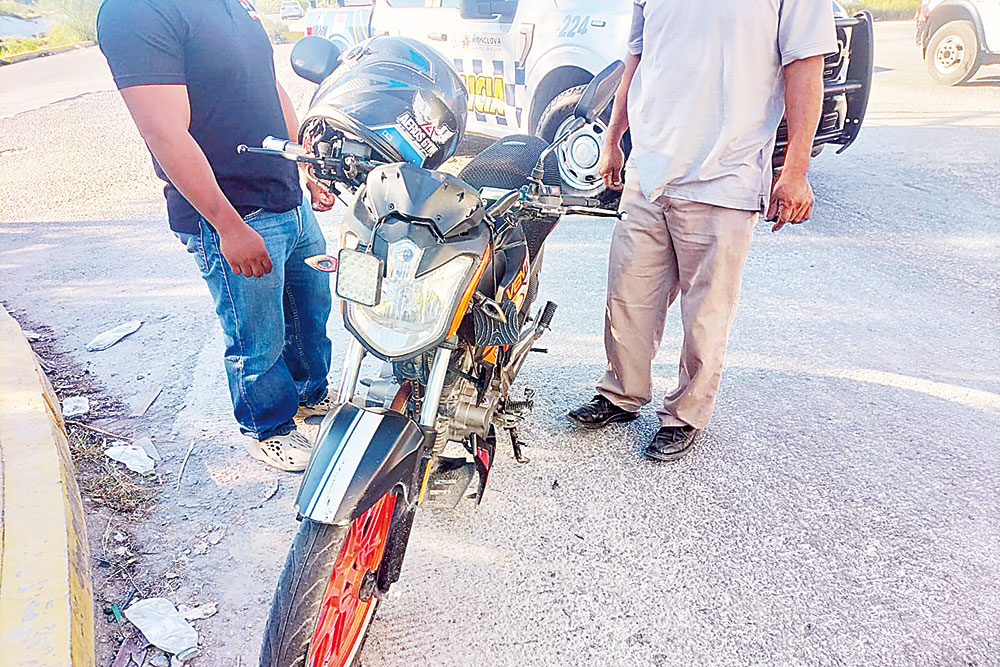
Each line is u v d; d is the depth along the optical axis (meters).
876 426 3.29
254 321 2.81
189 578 2.53
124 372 3.83
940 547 2.63
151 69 2.28
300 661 1.73
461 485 2.48
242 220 2.54
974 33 9.75
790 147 2.60
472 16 6.12
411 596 2.45
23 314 4.52
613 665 2.21
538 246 2.99
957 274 4.69
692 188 2.72
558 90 5.88
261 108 2.61
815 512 2.81
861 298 4.43
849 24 4.86
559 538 2.70
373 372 3.76
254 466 3.11
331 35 8.01
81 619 2.15
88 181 7.50
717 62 2.57
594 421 3.30
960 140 7.48
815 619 2.36
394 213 1.87
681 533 2.72
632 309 3.07
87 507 2.82
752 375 3.71
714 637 2.30
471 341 2.23
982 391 3.52
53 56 23.16
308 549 1.77
